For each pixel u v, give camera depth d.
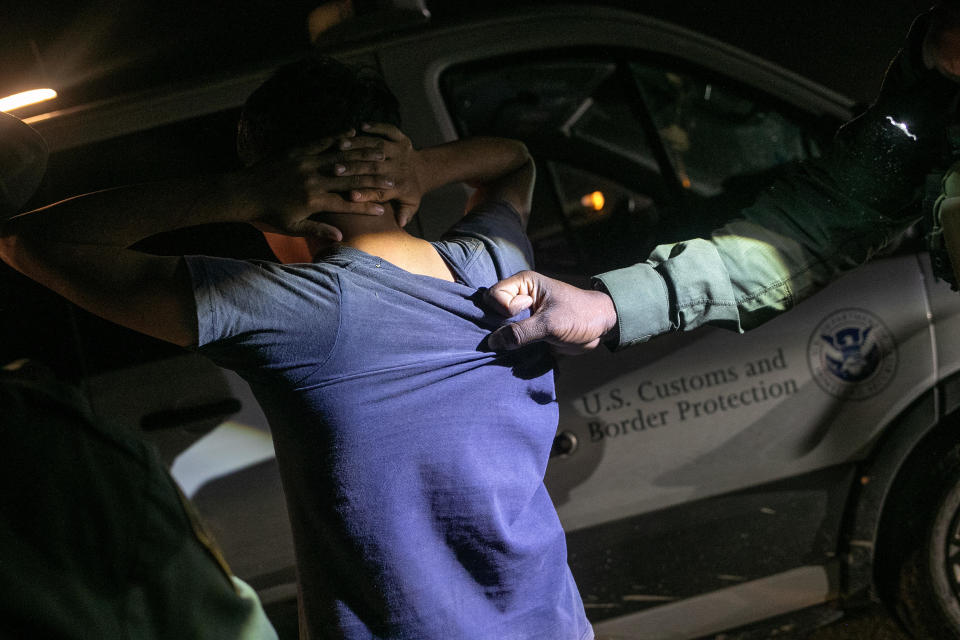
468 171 1.48
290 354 1.09
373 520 1.13
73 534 0.76
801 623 2.36
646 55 2.37
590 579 2.20
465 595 1.20
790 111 2.39
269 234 1.41
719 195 2.40
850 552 2.31
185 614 0.82
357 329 1.11
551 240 2.34
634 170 2.40
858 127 1.51
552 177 2.37
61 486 0.77
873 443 2.27
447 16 2.30
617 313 1.40
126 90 2.50
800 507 2.28
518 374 1.26
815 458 2.25
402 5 2.18
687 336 2.19
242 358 1.10
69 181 2.12
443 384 1.17
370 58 2.22
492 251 1.34
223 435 2.06
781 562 2.29
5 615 0.71
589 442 2.13
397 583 1.15
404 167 1.24
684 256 1.47
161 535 0.83
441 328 1.18
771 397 2.22
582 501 2.15
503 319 1.25
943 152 1.39
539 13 2.32
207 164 2.17
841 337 2.24
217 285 1.07
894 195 1.48
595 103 2.38
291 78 1.23
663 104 2.40
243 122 1.27
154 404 2.05
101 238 1.13
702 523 2.23
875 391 2.25
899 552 2.29
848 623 2.55
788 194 1.55
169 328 1.09
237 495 2.06
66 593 0.74
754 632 2.33
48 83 3.20
